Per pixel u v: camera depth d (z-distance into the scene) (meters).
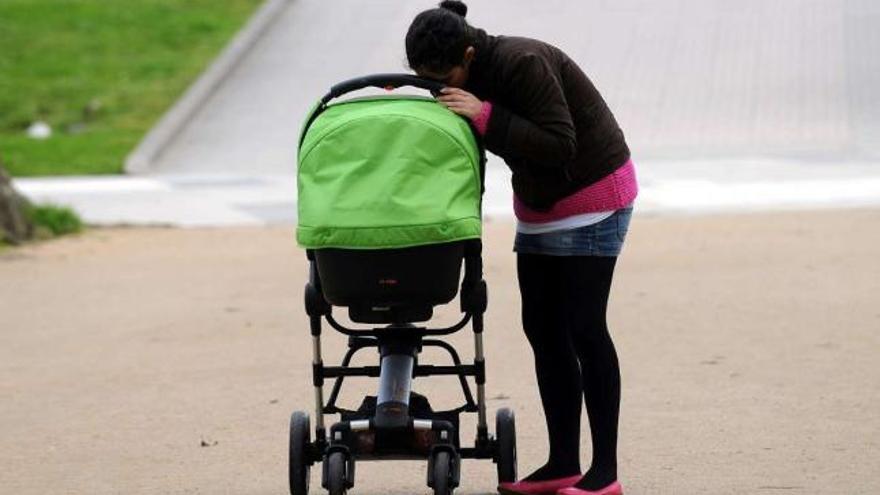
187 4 94.38
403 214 17.25
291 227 50.81
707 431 23.62
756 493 19.98
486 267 41.00
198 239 48.62
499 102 18.34
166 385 28.47
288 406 26.34
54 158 67.75
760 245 43.22
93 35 88.75
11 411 26.84
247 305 36.75
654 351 29.97
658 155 63.56
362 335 18.94
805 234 44.94
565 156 18.09
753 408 25.03
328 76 78.25
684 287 37.06
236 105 75.19
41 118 76.75
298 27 86.19
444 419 19.03
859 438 22.83
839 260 40.16
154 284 40.41
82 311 36.91
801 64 76.38
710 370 28.09
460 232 17.33
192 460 22.89
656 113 70.25
